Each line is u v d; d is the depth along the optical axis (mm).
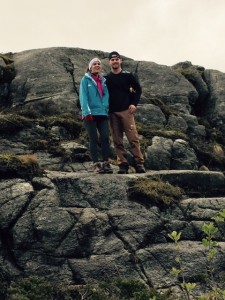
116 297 4074
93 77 5746
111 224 4828
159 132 7145
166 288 4371
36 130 6430
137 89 6004
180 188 5660
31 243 4555
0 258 4465
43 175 5188
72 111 7367
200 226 5027
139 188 5184
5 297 4168
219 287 4445
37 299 3961
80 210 4875
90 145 5582
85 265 4480
